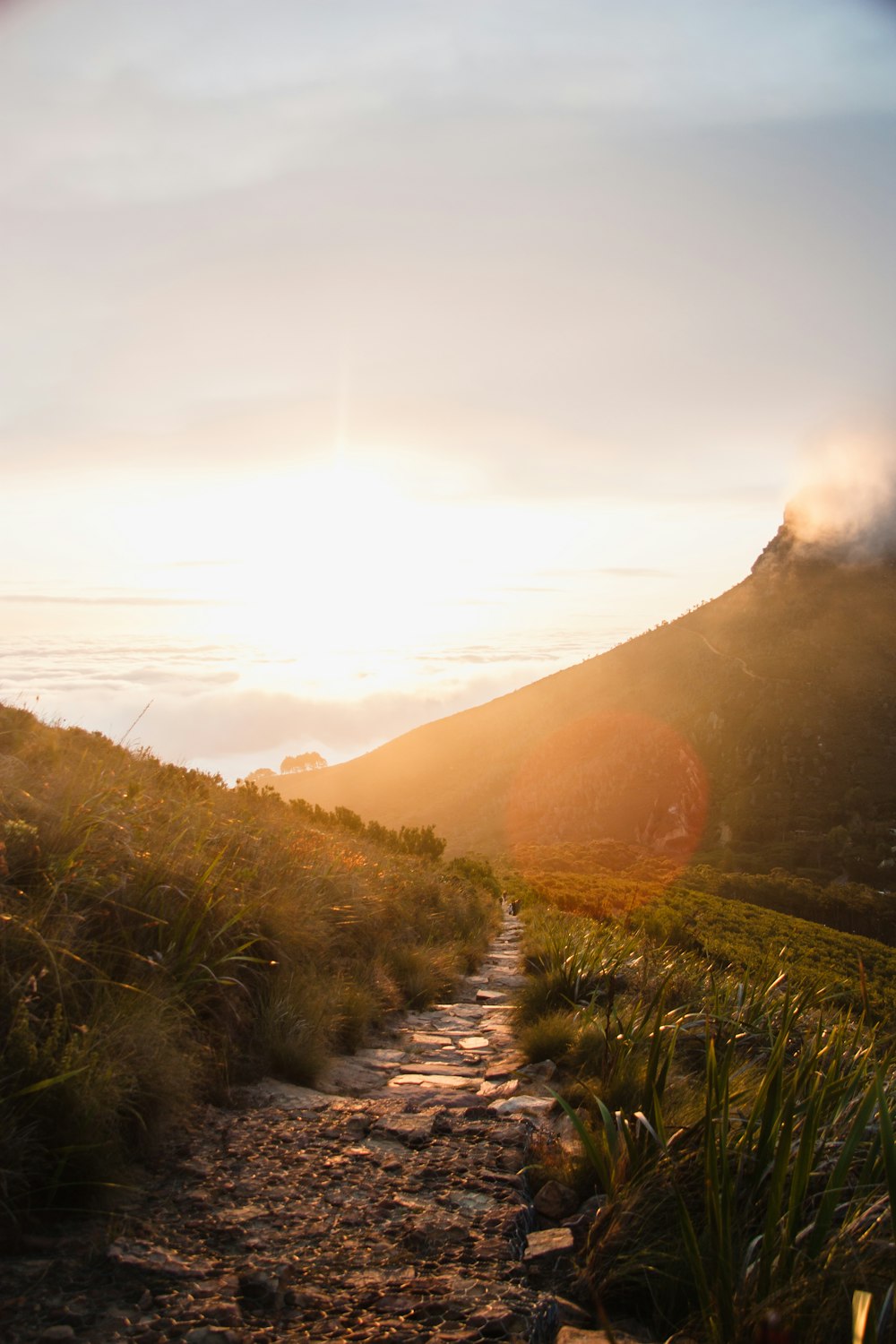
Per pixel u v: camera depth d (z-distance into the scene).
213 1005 5.19
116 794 6.68
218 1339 2.42
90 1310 2.53
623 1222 3.12
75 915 4.45
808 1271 2.60
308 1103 4.65
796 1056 4.70
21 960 3.88
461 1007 9.10
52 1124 3.23
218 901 5.77
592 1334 2.62
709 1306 2.54
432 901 14.47
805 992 5.62
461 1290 2.75
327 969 7.35
